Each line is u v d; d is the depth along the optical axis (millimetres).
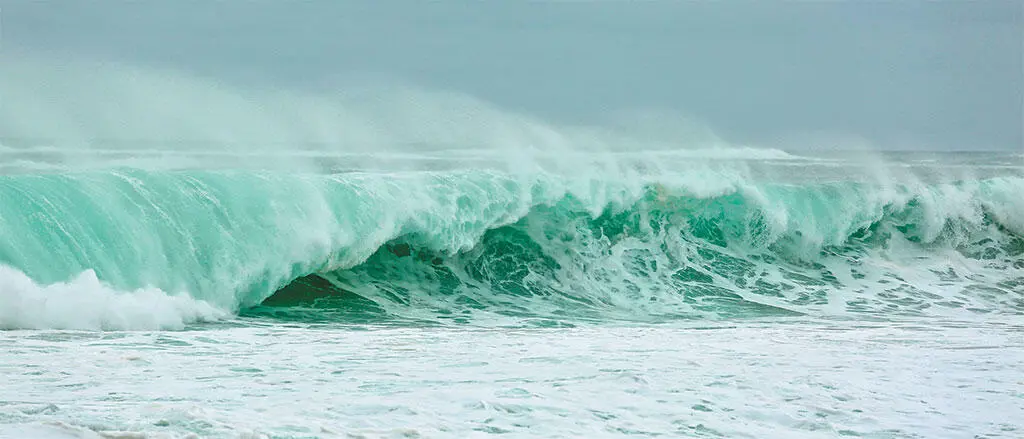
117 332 41562
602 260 64375
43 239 46406
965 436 26562
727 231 68875
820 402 29641
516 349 38688
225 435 24109
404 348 38688
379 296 55219
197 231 50250
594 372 33562
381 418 26641
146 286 47594
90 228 47688
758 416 28000
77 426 24156
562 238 63469
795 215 70062
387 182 58438
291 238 52844
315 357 36219
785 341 41906
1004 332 46625
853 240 71250
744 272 66812
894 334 45094
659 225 66875
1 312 41875
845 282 66688
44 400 28016
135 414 25812
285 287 53156
